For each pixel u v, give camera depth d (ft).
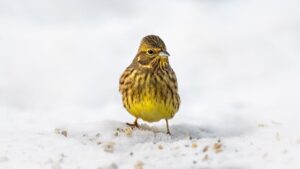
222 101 58.54
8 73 64.59
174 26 72.49
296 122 43.88
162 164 33.94
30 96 61.26
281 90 60.44
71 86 62.69
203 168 33.35
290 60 66.95
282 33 71.41
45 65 66.44
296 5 76.43
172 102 40.45
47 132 40.78
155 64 39.73
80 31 73.10
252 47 69.05
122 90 41.34
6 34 72.13
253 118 46.39
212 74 65.10
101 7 77.92
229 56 67.87
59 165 34.12
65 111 55.11
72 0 79.30
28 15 77.00
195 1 78.59
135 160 34.63
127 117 52.26
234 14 75.66
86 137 38.75
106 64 66.39
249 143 36.40
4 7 78.28
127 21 74.79
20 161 34.99
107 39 71.15
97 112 55.26
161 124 44.27
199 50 68.39
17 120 47.42
